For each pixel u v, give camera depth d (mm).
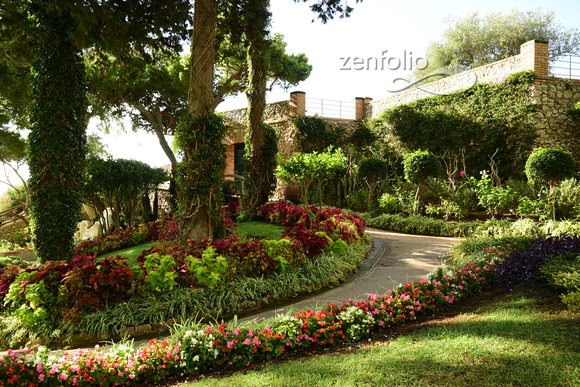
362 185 14102
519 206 8922
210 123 6535
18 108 12219
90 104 14094
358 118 18078
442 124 13852
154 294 4414
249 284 4734
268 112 17219
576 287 3010
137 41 7898
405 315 3453
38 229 5875
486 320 2988
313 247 5785
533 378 1943
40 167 5910
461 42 20797
